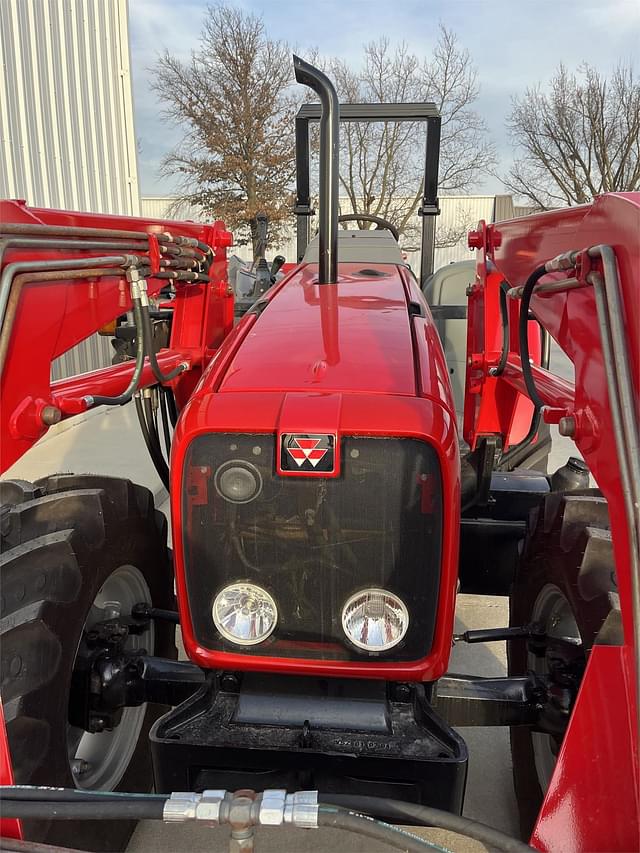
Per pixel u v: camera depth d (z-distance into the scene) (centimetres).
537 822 120
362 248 263
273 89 1836
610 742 114
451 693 170
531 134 1912
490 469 248
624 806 111
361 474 143
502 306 219
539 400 156
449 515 144
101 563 182
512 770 230
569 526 176
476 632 193
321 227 209
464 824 107
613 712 115
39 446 585
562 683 165
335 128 189
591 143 1831
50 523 174
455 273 371
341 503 145
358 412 142
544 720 167
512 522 248
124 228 188
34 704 152
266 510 147
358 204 1641
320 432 140
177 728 155
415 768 143
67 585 166
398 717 155
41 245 142
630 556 110
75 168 664
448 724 164
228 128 1836
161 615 204
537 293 155
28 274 139
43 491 194
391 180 1564
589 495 184
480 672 289
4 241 134
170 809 107
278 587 151
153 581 214
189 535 150
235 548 150
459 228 1891
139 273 178
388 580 148
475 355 245
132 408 720
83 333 167
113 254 176
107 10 724
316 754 145
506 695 170
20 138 575
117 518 191
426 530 145
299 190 354
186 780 152
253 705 158
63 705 165
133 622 202
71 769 170
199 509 149
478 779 232
